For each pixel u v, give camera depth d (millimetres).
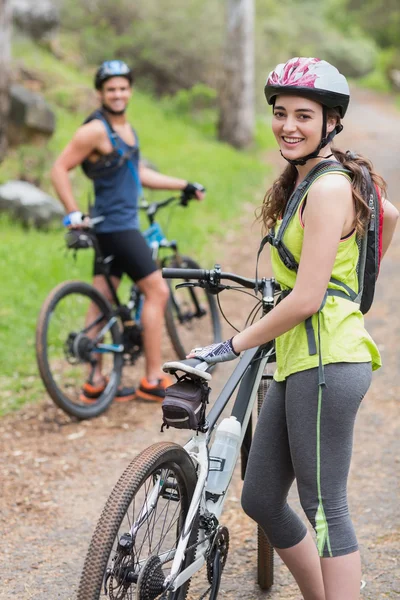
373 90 52844
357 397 3297
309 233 3176
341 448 3354
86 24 28156
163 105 26484
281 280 3439
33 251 11211
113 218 6895
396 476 5707
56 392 6582
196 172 18203
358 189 3223
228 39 23656
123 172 6852
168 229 13352
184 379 3467
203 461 3561
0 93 13727
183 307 9578
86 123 6762
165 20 27953
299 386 3338
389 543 4816
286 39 33906
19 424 6770
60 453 6223
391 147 24297
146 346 7219
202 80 28281
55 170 6762
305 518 5211
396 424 6648
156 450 3303
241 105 23781
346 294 3340
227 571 4582
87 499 5496
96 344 7070
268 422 3596
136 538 3451
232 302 10359
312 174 3254
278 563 4672
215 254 12836
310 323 3312
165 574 3465
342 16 65500
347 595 3318
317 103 3207
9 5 13641
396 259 12289
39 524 5156
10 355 8125
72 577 4559
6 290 9766
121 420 6895
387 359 8203
